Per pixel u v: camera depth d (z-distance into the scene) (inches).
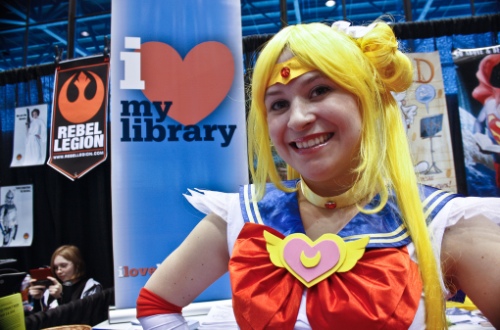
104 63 92.9
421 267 26.5
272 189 33.9
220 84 63.5
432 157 86.7
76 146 92.7
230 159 63.0
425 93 87.8
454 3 123.3
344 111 28.0
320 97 28.5
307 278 27.1
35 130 110.5
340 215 29.9
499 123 89.2
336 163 28.5
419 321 25.7
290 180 35.4
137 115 61.8
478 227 26.8
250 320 27.3
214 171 62.6
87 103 92.9
